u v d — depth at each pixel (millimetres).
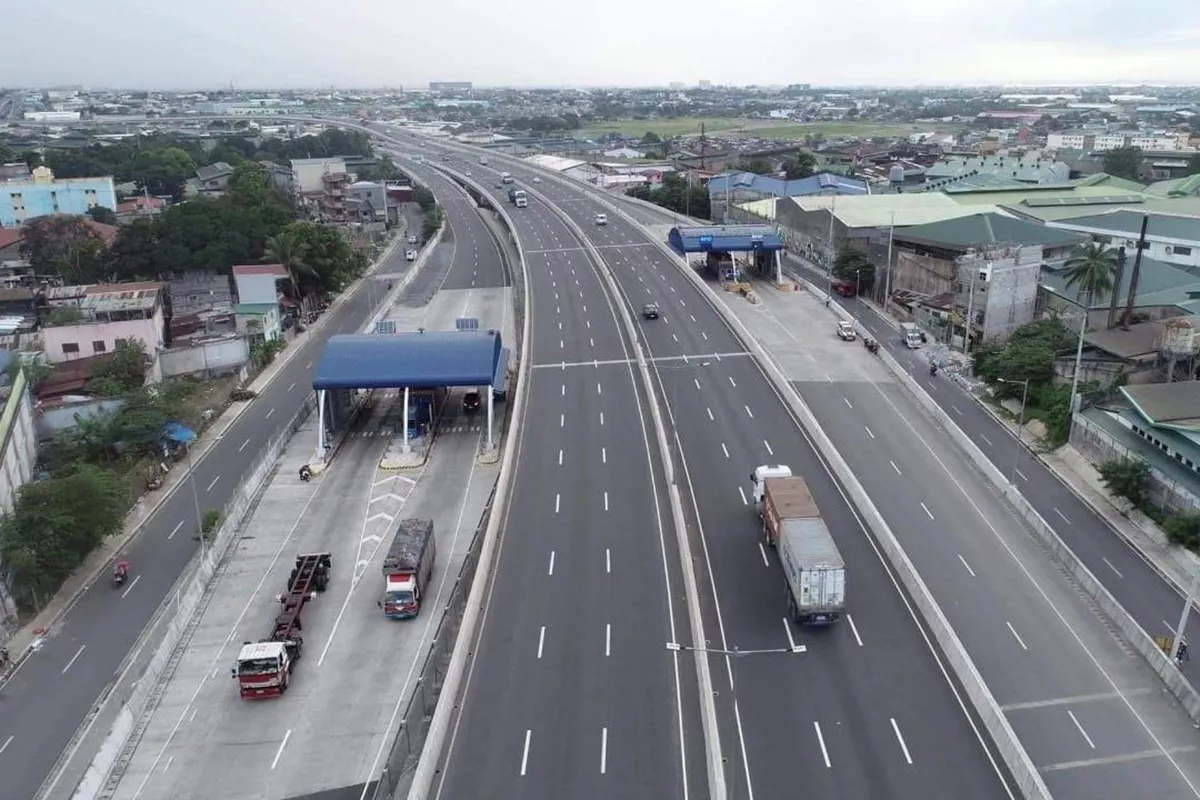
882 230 144375
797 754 43562
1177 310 107688
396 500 75188
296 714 50000
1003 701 47656
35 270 150375
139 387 95000
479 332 92312
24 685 54531
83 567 67562
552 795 41281
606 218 193000
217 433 92438
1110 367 91000
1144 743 44594
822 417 87500
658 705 47281
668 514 68188
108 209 185875
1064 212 163375
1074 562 60062
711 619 54656
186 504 77188
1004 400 93812
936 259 128000
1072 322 106250
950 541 64438
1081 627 54406
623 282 139625
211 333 119500
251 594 62250
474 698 48062
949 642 50719
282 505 75125
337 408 90062
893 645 52062
